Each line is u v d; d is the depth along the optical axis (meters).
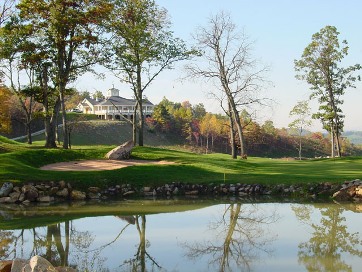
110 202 22.95
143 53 40.28
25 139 73.50
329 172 29.59
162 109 106.69
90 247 13.79
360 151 122.94
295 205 22.12
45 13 35.00
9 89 55.19
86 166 29.97
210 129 104.31
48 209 20.64
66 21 34.06
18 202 22.53
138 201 23.36
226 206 21.86
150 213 19.89
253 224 17.50
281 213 19.92
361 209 20.95
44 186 23.86
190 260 12.38
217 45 43.06
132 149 38.28
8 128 58.69
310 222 17.89
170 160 33.84
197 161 33.38
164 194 25.53
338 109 56.97
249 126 90.62
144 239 14.91
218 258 12.58
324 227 16.94
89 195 24.28
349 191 23.89
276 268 11.53
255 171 30.39
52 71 40.53
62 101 37.28
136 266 11.80
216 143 107.25
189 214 19.59
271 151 103.19
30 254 12.93
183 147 97.50
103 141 81.75
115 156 33.47
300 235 15.59
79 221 17.88
